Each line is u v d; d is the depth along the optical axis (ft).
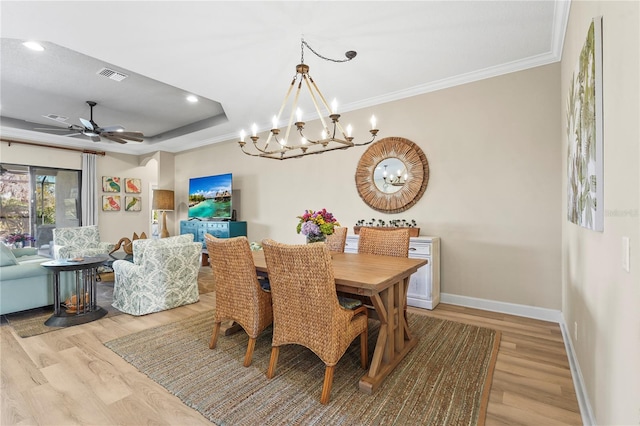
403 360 7.62
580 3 6.13
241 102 14.20
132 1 7.30
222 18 8.07
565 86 8.80
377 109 13.91
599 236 4.83
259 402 5.98
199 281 16.10
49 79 12.57
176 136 20.39
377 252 10.28
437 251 11.91
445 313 11.03
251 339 7.34
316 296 6.01
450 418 5.52
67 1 7.22
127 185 23.90
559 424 5.39
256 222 18.79
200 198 20.76
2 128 17.76
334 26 8.52
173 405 5.89
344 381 6.72
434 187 12.47
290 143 17.15
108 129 14.61
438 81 12.07
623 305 3.68
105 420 5.46
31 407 5.79
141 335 9.14
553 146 10.21
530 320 10.34
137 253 11.00
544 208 10.37
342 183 15.06
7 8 7.38
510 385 6.58
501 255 11.12
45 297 11.22
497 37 9.14
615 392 3.97
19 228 19.16
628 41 3.44
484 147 11.43
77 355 7.87
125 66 10.63
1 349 8.22
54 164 20.35
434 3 7.64
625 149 3.57
